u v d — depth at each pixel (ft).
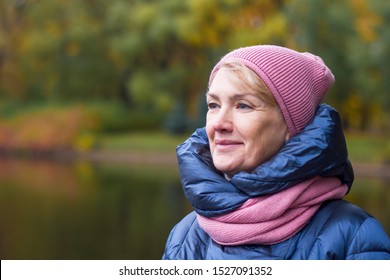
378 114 117.91
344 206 5.74
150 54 135.95
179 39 130.21
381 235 5.54
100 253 34.68
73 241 38.47
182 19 125.08
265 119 5.69
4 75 151.23
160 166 100.07
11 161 109.70
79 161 109.91
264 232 5.57
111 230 42.52
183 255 6.14
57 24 145.79
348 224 5.56
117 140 123.44
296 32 110.11
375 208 50.11
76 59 142.31
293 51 5.92
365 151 94.17
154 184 72.59
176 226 6.50
